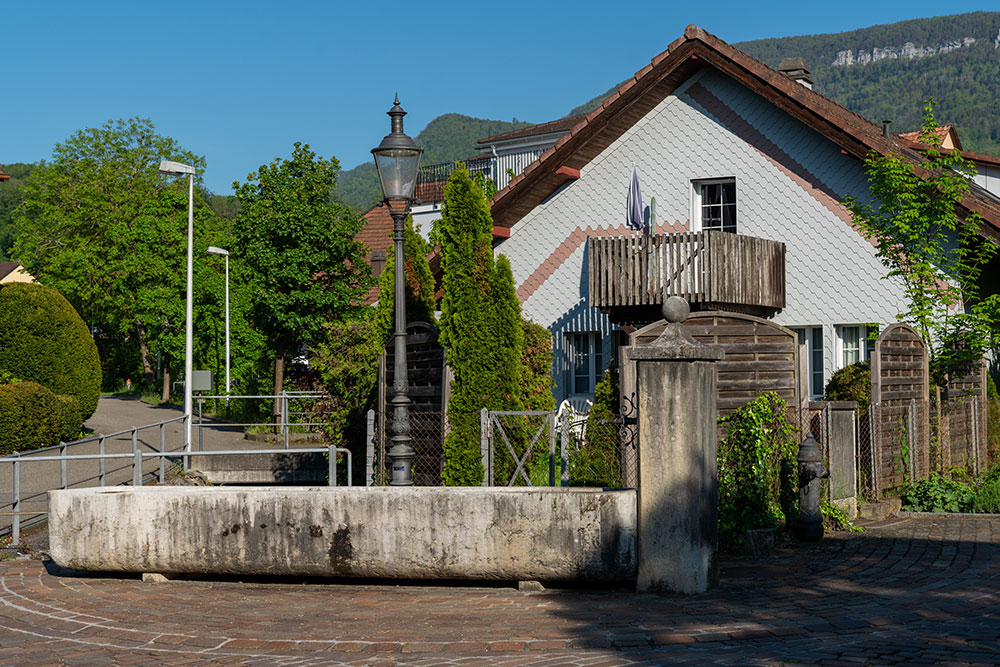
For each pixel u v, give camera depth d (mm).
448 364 13758
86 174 60906
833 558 10133
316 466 20094
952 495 13734
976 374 17172
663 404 8500
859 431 13344
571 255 22859
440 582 9281
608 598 8359
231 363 44406
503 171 52969
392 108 11844
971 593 8289
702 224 21672
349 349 20641
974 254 18250
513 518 8789
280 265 31969
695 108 21438
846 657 6363
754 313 20172
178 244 47531
